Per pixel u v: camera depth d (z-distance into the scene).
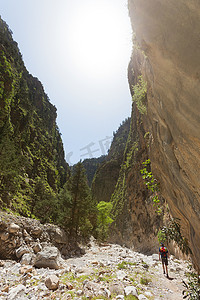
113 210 44.34
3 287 4.78
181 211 4.78
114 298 4.39
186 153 2.63
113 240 37.03
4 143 18.62
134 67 16.58
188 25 1.76
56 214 22.83
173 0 1.90
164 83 2.70
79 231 19.77
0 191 21.92
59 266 7.01
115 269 7.10
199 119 1.94
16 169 20.47
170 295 5.09
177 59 2.06
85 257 11.16
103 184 87.38
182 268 8.41
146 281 5.98
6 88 38.28
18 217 11.04
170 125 3.06
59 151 83.50
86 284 4.98
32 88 78.44
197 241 4.16
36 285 4.87
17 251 7.98
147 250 20.09
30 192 31.84
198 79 1.76
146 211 22.73
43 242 9.88
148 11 2.46
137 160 29.92
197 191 2.91
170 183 4.93
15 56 65.88
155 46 2.54
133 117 47.50
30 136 53.06
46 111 81.31
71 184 18.09
